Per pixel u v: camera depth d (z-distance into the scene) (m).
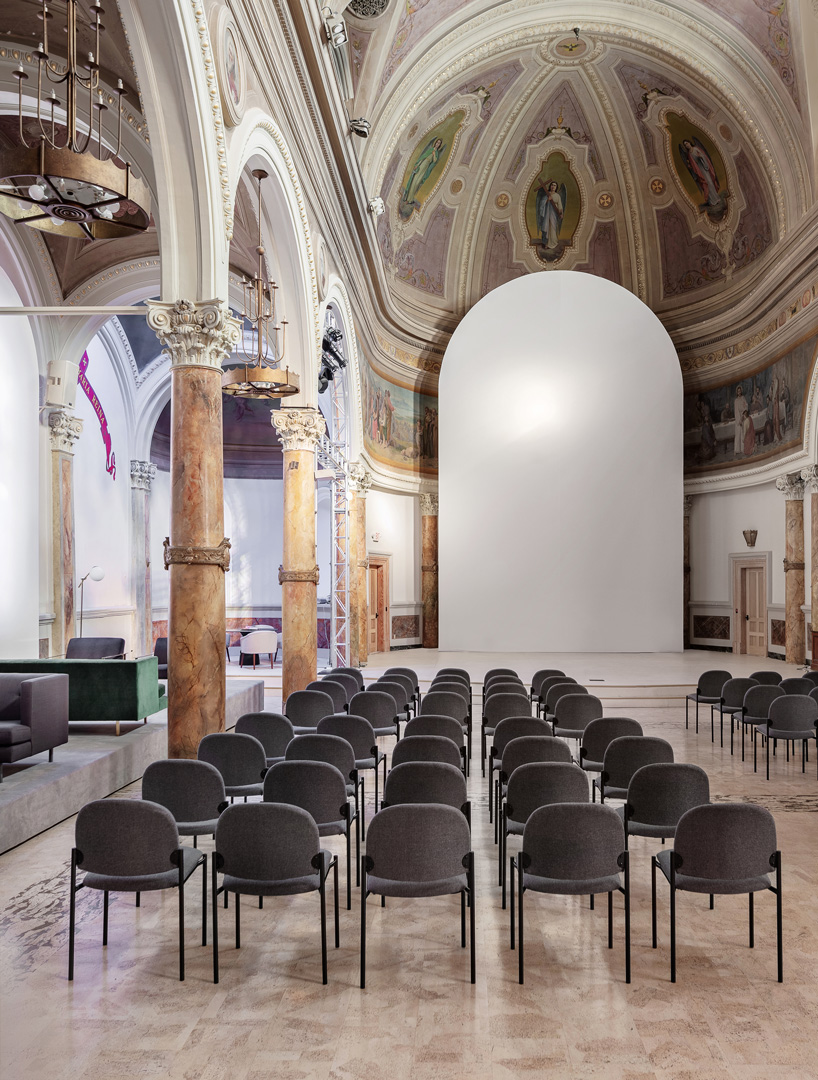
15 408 12.23
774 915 4.99
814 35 15.64
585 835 4.11
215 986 4.04
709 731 11.60
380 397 22.14
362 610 18.64
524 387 21.97
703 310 23.11
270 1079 3.26
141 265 13.22
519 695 8.57
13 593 12.10
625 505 21.61
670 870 4.27
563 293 21.92
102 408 17.42
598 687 14.64
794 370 19.02
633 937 4.66
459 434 22.23
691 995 3.94
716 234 22.30
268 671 18.67
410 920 4.93
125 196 5.41
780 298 19.11
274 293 11.34
